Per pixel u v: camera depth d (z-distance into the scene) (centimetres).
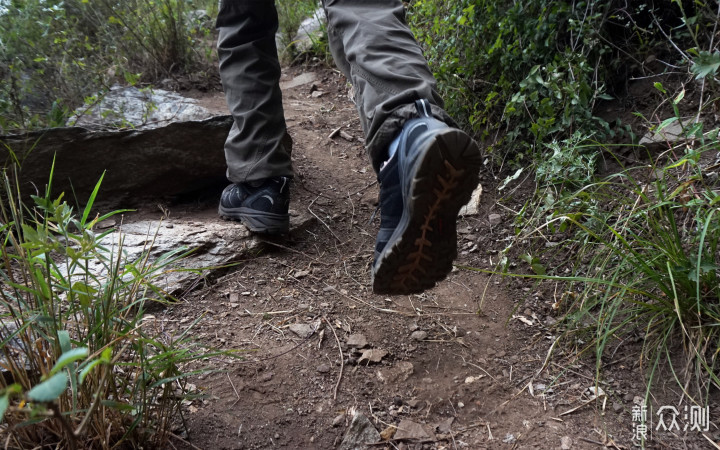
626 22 296
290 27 487
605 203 245
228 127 288
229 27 252
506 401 185
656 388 183
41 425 147
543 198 246
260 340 206
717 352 179
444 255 175
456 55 312
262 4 245
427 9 342
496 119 306
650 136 261
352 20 188
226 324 214
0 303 172
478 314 222
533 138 287
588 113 261
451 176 156
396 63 179
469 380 193
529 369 196
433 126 159
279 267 247
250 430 172
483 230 263
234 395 183
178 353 163
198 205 293
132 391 157
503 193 279
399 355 203
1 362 155
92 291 148
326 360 199
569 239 241
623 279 208
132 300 171
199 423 172
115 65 380
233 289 232
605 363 194
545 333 210
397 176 171
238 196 261
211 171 291
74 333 180
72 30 363
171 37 428
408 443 171
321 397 185
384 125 173
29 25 317
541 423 176
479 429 176
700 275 188
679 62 271
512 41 297
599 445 168
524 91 286
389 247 170
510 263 243
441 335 212
